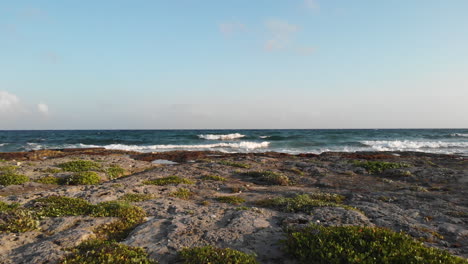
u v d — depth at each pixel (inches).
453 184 688.4
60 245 287.0
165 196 563.5
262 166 1035.9
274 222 388.2
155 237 326.0
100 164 978.1
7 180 660.1
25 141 2859.3
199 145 2213.3
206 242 308.8
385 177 826.8
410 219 408.5
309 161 1162.6
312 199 526.9
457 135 3545.8
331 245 261.4
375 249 247.4
